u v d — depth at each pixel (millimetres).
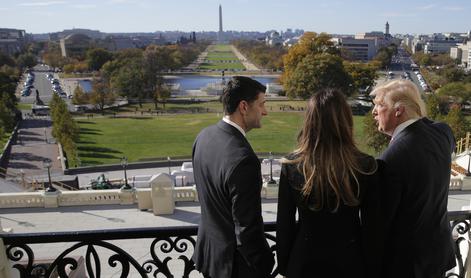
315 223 3818
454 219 5254
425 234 3986
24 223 21844
